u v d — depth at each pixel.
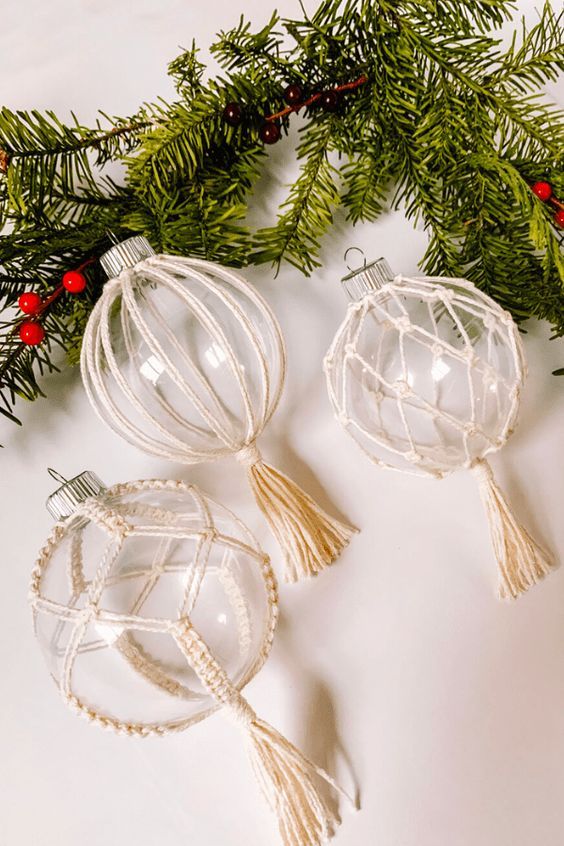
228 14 0.45
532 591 0.40
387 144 0.40
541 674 0.40
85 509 0.36
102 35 0.46
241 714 0.36
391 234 0.44
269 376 0.40
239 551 0.36
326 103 0.39
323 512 0.41
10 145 0.38
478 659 0.40
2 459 0.43
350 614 0.41
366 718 0.40
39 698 0.41
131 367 0.37
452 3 0.39
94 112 0.46
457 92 0.39
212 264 0.38
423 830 0.38
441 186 0.42
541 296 0.39
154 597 0.35
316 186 0.40
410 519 0.42
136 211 0.40
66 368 0.44
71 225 0.43
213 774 0.40
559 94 0.44
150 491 0.37
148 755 0.40
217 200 0.41
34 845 0.40
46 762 0.41
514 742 0.39
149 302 0.37
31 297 0.38
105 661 0.34
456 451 0.38
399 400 0.37
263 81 0.39
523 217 0.39
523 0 0.44
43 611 0.35
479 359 0.36
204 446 0.39
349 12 0.38
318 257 0.44
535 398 0.42
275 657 0.41
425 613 0.41
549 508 0.41
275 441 0.44
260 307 0.39
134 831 0.40
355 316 0.38
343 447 0.43
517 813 0.38
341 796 0.39
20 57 0.46
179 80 0.41
